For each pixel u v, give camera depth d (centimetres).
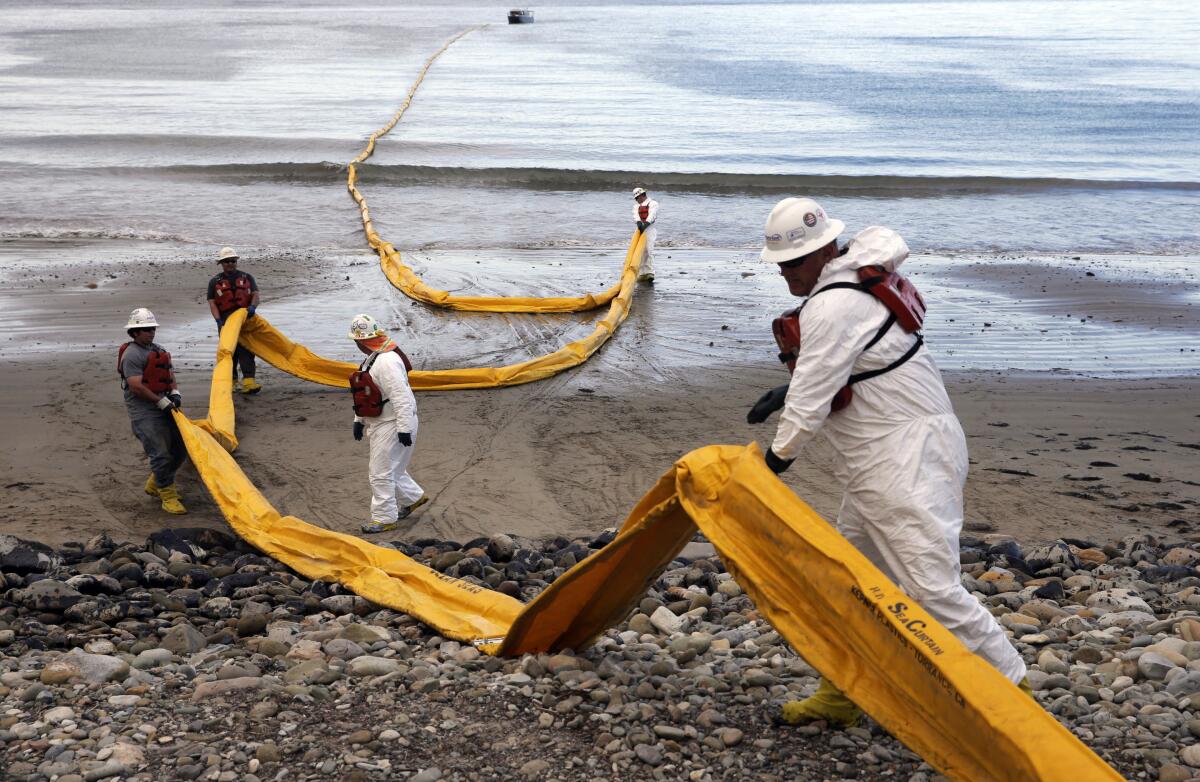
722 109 5162
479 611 627
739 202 2877
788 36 12062
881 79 6812
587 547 838
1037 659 565
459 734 446
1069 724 463
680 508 458
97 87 6081
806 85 6397
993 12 19350
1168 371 1452
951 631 414
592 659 552
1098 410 1289
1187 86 6431
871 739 452
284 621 642
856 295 412
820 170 3466
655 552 488
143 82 6425
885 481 417
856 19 16862
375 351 921
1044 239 2495
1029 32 12875
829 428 434
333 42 10419
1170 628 595
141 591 691
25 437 1147
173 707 469
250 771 409
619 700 477
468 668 534
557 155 3678
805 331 414
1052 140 4291
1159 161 3781
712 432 1197
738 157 3722
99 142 3766
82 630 612
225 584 725
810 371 410
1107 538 905
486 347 1550
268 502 930
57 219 2520
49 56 8581
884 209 2833
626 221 2594
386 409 920
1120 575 759
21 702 474
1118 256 2311
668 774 417
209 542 846
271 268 2039
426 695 486
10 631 582
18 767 409
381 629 611
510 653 553
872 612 388
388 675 509
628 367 1459
